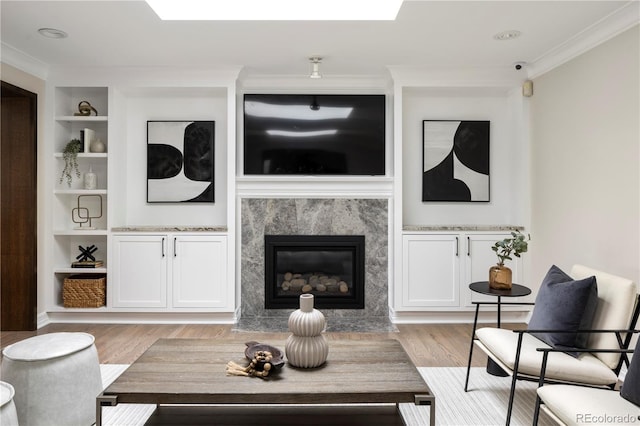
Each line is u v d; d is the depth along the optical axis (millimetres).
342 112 4520
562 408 1714
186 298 4242
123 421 2342
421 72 4191
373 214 4449
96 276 4445
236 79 4234
